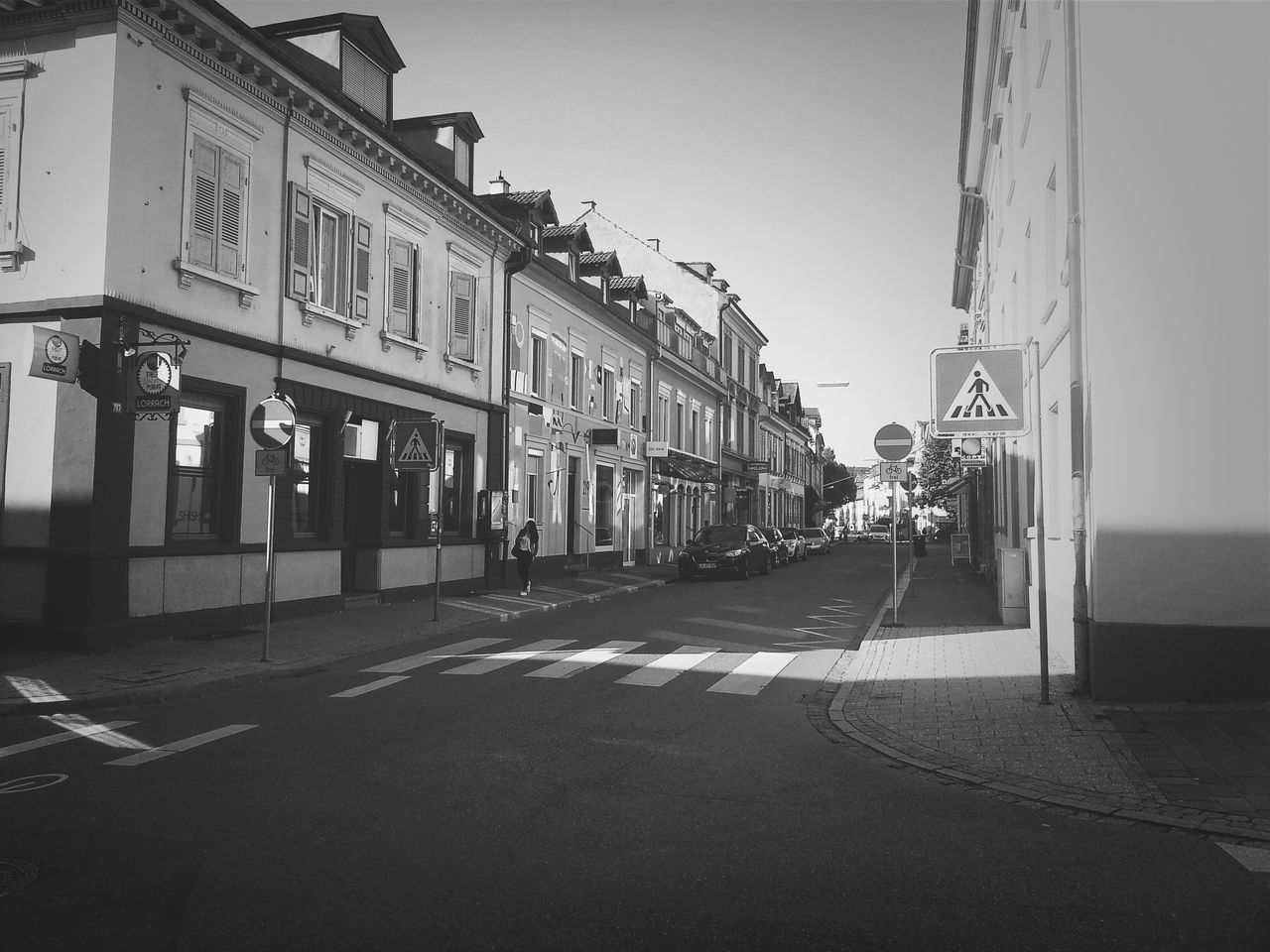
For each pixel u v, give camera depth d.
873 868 4.70
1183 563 8.39
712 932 3.88
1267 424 8.30
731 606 19.14
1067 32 9.00
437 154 21.27
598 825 5.34
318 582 15.63
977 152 23.97
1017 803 5.91
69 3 11.68
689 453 39.56
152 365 11.53
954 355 8.70
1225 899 4.30
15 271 11.89
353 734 7.68
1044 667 8.61
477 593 20.50
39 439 11.68
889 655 12.19
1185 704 8.32
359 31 17.45
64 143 11.85
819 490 90.12
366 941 3.75
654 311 35.50
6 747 7.20
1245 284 8.35
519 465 23.45
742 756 7.14
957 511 61.66
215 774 6.37
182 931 3.83
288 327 14.94
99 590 11.45
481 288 21.48
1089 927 3.97
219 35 12.99
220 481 13.70
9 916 3.97
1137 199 8.53
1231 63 8.44
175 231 12.70
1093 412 8.60
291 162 15.05
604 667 11.28
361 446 17.06
